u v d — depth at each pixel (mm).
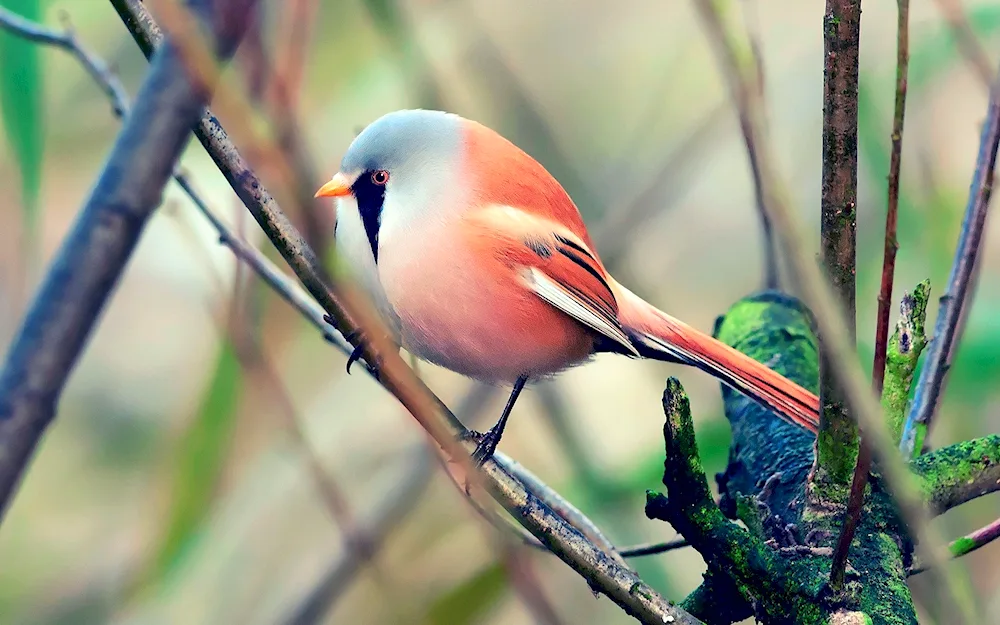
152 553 3736
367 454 3816
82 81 3793
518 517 3578
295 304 3641
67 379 3053
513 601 3760
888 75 3805
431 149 3666
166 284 3844
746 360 3662
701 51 3900
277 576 3797
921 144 3775
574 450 3768
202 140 3568
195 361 3867
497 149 3682
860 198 3803
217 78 2994
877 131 3766
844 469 3576
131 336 3871
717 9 3135
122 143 3102
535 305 3668
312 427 3809
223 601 3797
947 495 3592
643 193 3820
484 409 3836
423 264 3658
